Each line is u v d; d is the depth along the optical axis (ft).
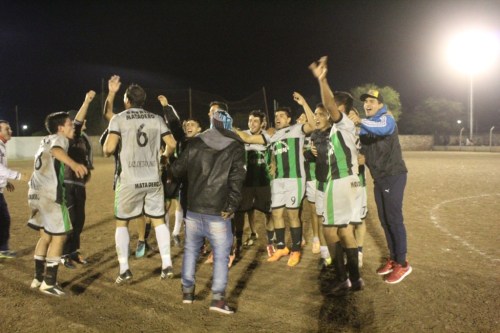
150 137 17.94
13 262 20.97
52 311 15.39
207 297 16.67
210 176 15.40
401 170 18.03
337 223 16.63
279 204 20.92
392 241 18.71
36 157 17.13
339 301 16.10
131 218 18.11
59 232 16.76
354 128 16.67
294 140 20.65
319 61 15.16
